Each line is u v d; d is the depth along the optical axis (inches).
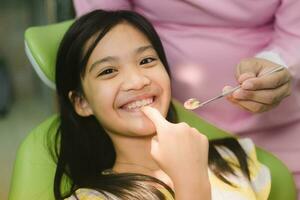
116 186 32.8
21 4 77.5
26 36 37.3
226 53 38.8
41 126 38.1
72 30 34.9
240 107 37.2
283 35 38.1
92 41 33.7
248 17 38.1
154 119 28.9
